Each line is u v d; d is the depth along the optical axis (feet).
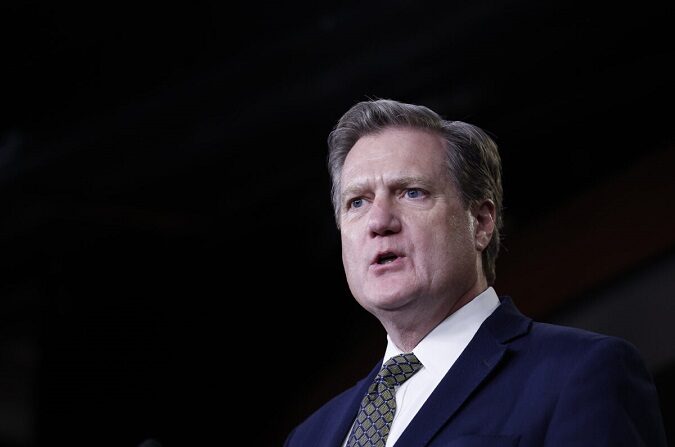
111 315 27.09
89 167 24.17
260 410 25.59
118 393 26.94
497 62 19.58
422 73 20.02
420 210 8.37
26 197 24.85
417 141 8.70
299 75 21.16
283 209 24.52
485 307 8.48
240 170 23.72
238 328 26.14
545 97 20.02
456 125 8.94
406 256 8.23
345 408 8.84
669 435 16.98
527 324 8.22
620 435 7.02
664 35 18.56
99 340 27.04
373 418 8.10
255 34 21.91
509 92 20.06
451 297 8.33
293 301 25.44
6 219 25.53
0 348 29.17
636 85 19.12
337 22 20.30
